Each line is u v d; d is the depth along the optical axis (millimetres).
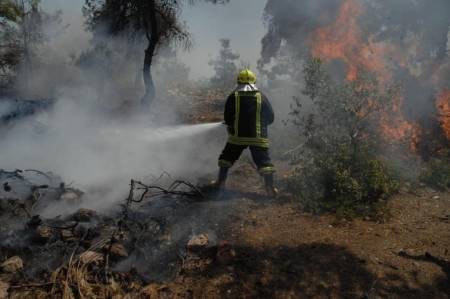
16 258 4051
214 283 3979
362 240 4664
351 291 3832
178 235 4738
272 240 4699
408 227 4980
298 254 4402
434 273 4043
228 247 4320
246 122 5648
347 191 5512
